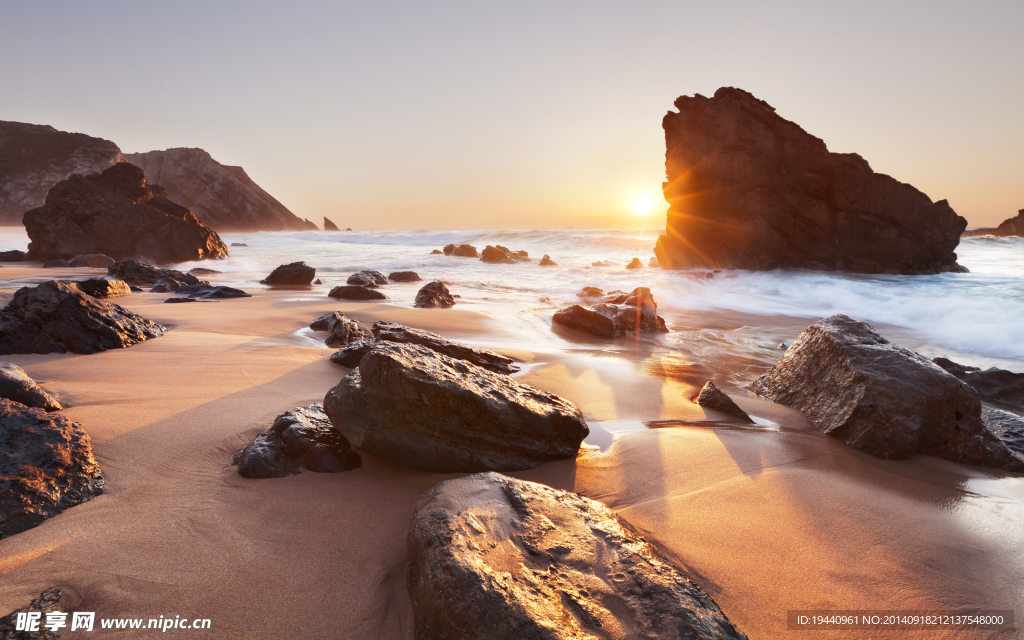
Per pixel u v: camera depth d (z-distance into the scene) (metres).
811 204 22.89
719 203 24.33
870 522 3.25
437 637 2.07
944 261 22.44
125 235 24.36
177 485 3.18
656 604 2.14
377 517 3.03
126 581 2.38
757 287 18.19
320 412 4.08
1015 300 12.70
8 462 2.91
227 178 112.88
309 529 2.87
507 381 4.41
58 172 84.50
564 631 1.97
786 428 4.97
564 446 4.02
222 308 10.13
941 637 2.38
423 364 3.84
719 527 3.12
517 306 12.91
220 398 4.56
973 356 8.75
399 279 18.56
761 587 2.63
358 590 2.46
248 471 3.32
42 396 3.97
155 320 8.43
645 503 3.38
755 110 23.73
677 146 25.53
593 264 28.25
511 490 2.83
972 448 4.42
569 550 2.44
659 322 10.52
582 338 9.42
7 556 2.47
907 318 12.16
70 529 2.70
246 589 2.40
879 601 2.57
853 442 4.58
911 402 4.47
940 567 2.84
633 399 5.59
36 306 6.21
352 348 5.92
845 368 5.11
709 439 4.48
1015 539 3.14
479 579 2.12
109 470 3.26
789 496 3.53
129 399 4.43
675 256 26.23
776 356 8.40
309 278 17.02
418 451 3.62
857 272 22.17
